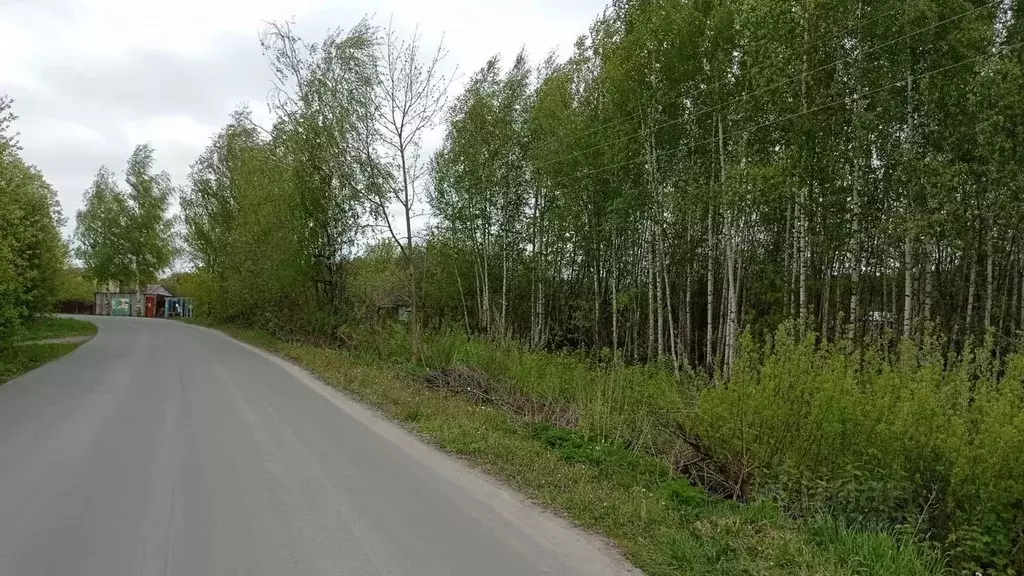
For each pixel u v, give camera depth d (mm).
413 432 9141
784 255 21219
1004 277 16844
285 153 22906
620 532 5215
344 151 19438
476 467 7316
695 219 19266
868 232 16844
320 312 23797
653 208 19438
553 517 5629
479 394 13070
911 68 14969
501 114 24203
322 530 5016
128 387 12594
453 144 24859
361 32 19312
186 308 73625
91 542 4652
